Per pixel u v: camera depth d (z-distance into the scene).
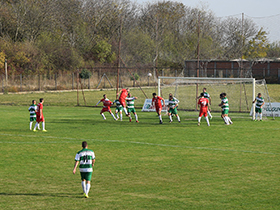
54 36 87.25
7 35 81.44
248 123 30.39
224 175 14.66
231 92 57.03
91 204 11.30
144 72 84.50
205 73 76.75
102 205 11.21
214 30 79.62
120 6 96.94
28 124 29.83
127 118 34.03
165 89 61.91
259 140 22.47
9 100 52.44
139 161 17.16
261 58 78.12
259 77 77.56
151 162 16.95
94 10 97.19
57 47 82.25
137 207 11.01
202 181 13.84
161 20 92.38
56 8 90.12
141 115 36.66
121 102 31.70
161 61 87.75
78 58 82.88
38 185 13.49
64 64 81.25
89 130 26.56
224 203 11.33
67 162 17.08
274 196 12.00
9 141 22.38
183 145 20.92
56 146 20.83
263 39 71.06
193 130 26.47
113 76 78.62
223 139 22.81
